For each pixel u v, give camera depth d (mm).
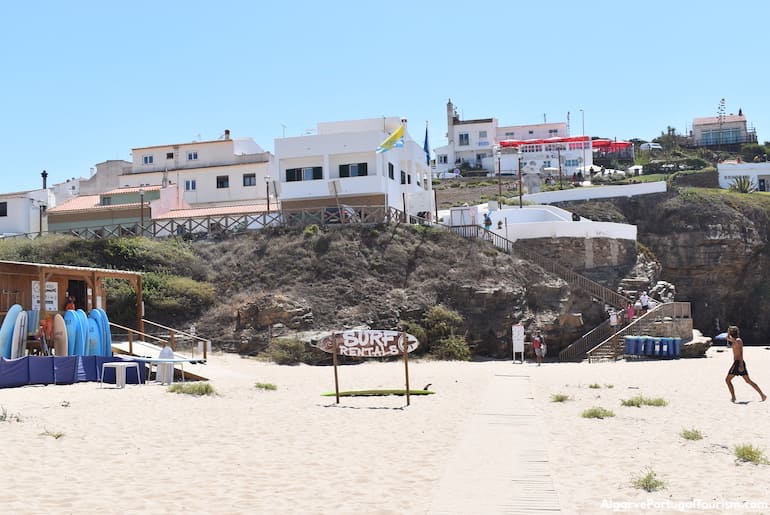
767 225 61469
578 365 36250
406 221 50219
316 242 45969
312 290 42719
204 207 66562
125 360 25688
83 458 12195
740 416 17281
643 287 49812
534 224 49812
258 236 48188
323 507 9375
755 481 10742
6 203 60594
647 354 38969
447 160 115250
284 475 11312
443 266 44594
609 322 42969
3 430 14188
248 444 13969
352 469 11758
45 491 9945
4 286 26594
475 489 10180
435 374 30734
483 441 14094
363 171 52562
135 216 58844
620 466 11852
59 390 21219
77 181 96375
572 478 11023
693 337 41281
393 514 9039
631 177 94000
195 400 20422
